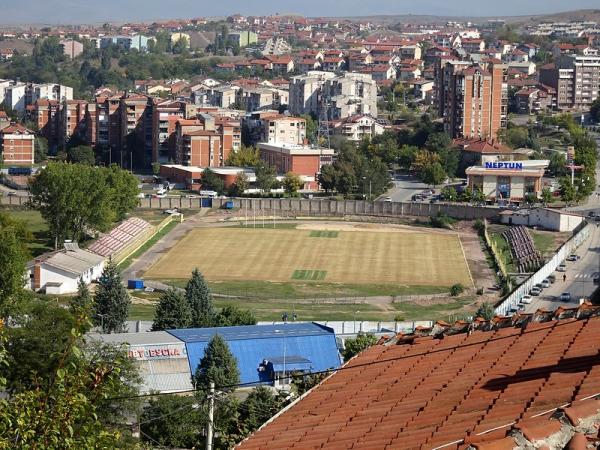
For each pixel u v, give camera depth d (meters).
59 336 112.06
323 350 158.75
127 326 191.00
